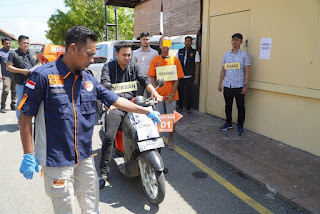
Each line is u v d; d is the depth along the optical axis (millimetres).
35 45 14352
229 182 3471
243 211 2852
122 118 3400
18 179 3600
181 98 6668
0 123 6219
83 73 2002
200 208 2916
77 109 1937
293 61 4152
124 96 3424
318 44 3760
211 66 6160
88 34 1772
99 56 7520
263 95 4816
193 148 4617
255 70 4859
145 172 3059
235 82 4824
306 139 4152
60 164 1907
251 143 4602
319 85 3818
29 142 1821
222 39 5691
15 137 5250
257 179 3410
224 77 5465
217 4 5707
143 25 9961
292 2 4070
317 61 3797
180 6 7262
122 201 3062
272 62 4508
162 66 4168
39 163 1903
